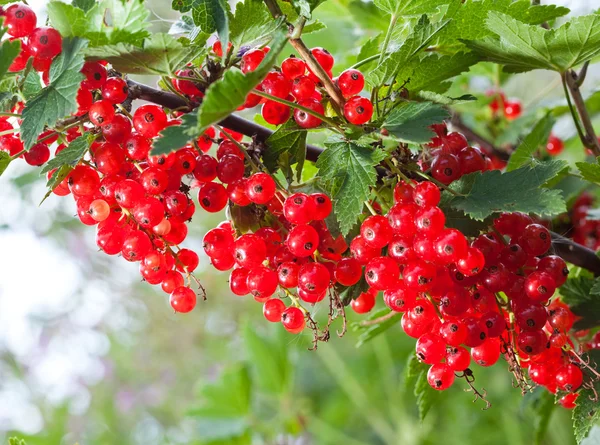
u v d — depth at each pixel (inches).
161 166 10.2
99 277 44.1
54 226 42.1
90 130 10.5
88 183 10.5
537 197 10.0
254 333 24.6
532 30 11.6
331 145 10.4
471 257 9.8
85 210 10.8
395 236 10.1
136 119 9.9
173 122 10.5
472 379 10.9
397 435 26.3
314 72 10.5
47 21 10.1
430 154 11.5
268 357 24.4
